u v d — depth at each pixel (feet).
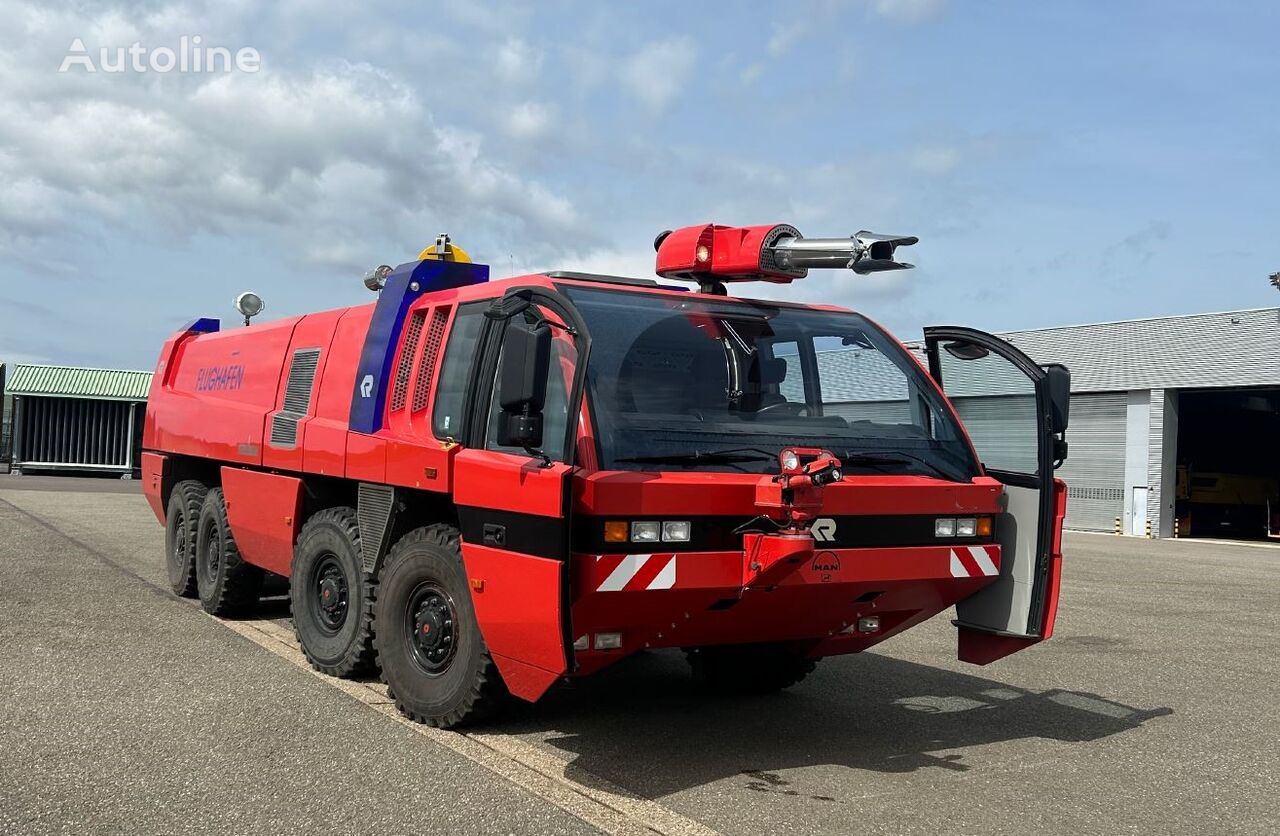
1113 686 23.68
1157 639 30.71
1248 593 44.24
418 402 19.22
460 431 17.56
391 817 13.50
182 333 33.45
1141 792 15.79
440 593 17.98
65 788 14.24
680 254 19.35
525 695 15.69
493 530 15.80
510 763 16.02
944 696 22.06
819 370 18.31
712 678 21.59
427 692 17.89
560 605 14.14
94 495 81.71
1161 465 94.79
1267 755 18.11
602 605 14.40
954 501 17.04
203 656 22.76
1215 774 16.88
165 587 32.50
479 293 18.56
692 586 14.75
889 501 16.21
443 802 14.10
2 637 23.86
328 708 18.76
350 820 13.35
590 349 14.71
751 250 18.47
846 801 14.87
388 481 19.06
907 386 18.74
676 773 15.93
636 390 15.92
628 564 14.29
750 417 16.84
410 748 16.56
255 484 25.07
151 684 20.12
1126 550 72.18
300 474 23.47
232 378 27.96
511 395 14.47
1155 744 18.65
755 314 18.47
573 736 17.83
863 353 18.84
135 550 41.98
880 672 24.40
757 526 15.14
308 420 22.72
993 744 18.34
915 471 17.39
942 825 13.99
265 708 18.65
